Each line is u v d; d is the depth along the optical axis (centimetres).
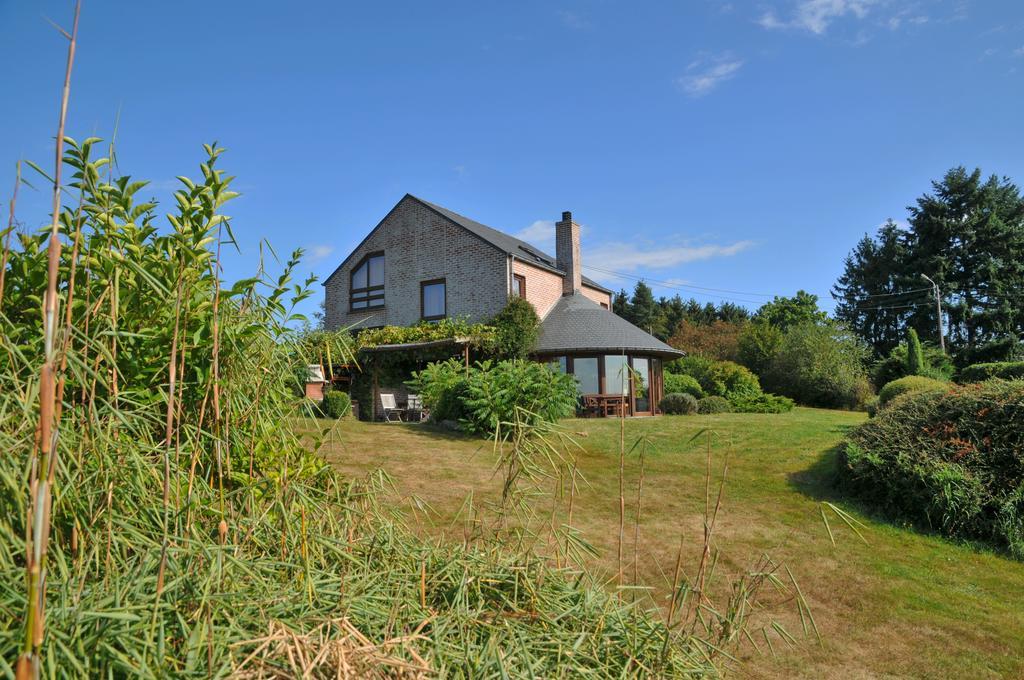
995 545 603
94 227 258
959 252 3941
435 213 2000
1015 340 3341
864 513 697
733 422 1345
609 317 1964
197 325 261
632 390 1797
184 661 165
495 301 1870
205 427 271
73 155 245
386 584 245
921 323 3988
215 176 274
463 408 1177
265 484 266
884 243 4278
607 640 238
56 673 150
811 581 508
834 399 2695
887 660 383
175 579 187
